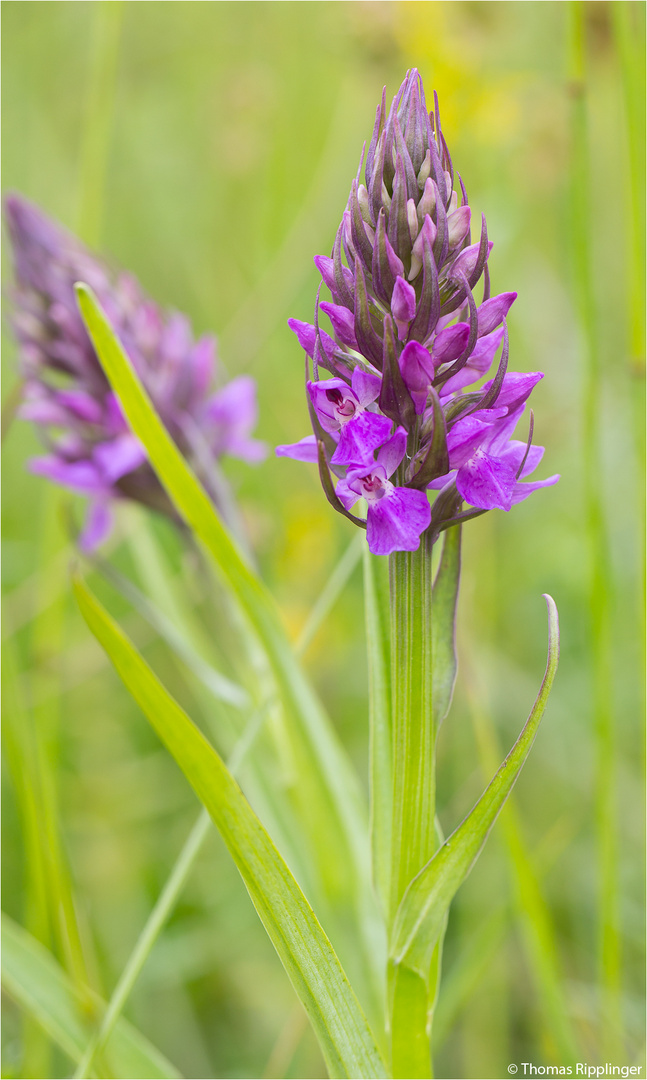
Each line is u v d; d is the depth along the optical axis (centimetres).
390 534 48
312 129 146
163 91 153
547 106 107
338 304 49
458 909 76
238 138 119
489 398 48
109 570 63
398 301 48
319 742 61
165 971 71
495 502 48
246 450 72
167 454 56
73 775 90
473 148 105
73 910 58
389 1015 51
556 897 76
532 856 65
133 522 77
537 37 124
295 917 50
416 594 50
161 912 55
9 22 147
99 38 86
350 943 61
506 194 103
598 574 60
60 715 95
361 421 48
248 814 50
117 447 65
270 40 150
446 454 48
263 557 93
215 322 124
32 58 144
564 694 90
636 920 73
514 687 90
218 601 68
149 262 142
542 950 60
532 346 115
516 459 50
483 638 88
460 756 86
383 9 95
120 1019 57
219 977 76
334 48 132
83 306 54
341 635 96
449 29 95
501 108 94
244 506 93
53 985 56
